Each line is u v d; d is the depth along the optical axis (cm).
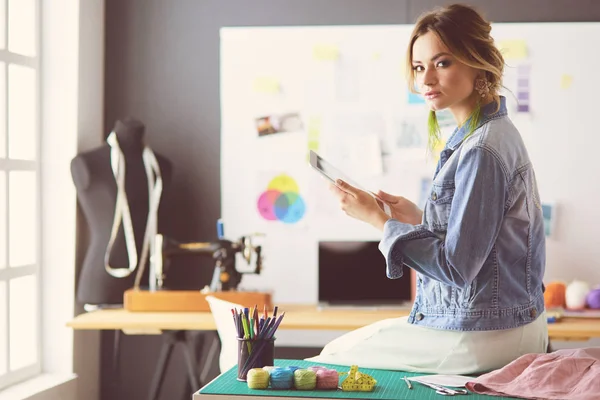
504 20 464
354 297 450
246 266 478
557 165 462
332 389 234
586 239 461
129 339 492
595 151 461
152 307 429
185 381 480
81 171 440
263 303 423
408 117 468
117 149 446
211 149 484
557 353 238
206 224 484
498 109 244
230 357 306
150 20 486
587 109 461
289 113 475
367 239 471
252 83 477
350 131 472
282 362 273
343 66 471
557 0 462
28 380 435
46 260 454
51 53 454
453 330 247
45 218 454
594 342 456
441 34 238
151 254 450
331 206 473
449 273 231
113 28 489
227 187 480
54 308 454
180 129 486
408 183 469
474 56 238
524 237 243
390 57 469
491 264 241
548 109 462
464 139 244
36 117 449
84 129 462
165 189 464
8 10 428
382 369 260
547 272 462
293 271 476
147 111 487
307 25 475
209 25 482
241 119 478
